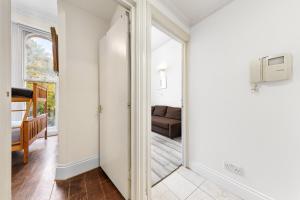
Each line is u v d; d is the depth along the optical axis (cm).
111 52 165
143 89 133
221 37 166
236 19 151
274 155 124
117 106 154
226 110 161
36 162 209
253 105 138
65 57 171
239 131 148
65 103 171
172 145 306
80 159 186
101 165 195
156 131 400
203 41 188
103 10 190
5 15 55
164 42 453
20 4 288
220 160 167
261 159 132
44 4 287
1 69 53
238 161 149
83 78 189
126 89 138
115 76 157
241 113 147
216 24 172
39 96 258
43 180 166
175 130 359
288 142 116
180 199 144
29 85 345
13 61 323
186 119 212
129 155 139
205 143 185
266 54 128
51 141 311
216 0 157
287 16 116
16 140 203
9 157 58
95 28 200
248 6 141
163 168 207
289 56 113
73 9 179
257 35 134
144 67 133
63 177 168
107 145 177
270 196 126
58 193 145
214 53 174
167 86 466
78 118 184
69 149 176
